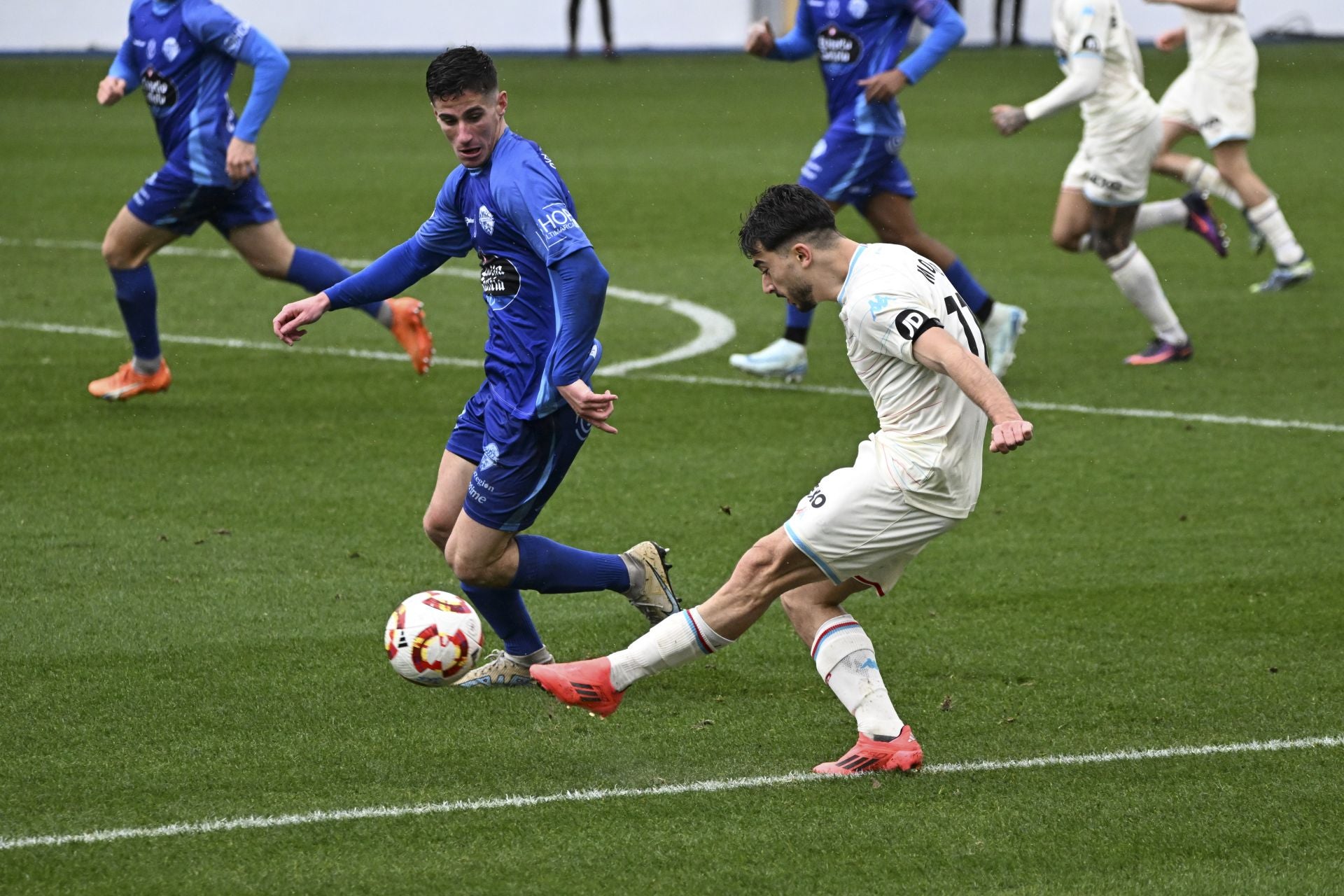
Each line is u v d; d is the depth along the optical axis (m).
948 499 14.23
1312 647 18.31
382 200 58.44
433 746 15.45
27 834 13.46
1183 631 18.83
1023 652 18.16
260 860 13.04
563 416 15.86
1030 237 51.44
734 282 43.50
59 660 17.58
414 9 127.12
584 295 14.88
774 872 12.92
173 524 22.61
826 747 15.57
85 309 38.34
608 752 15.38
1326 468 25.70
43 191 59.12
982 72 111.25
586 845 13.38
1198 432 28.05
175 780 14.60
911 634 18.77
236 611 19.19
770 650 18.20
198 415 28.80
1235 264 46.03
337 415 28.97
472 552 16.28
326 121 85.19
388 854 13.18
